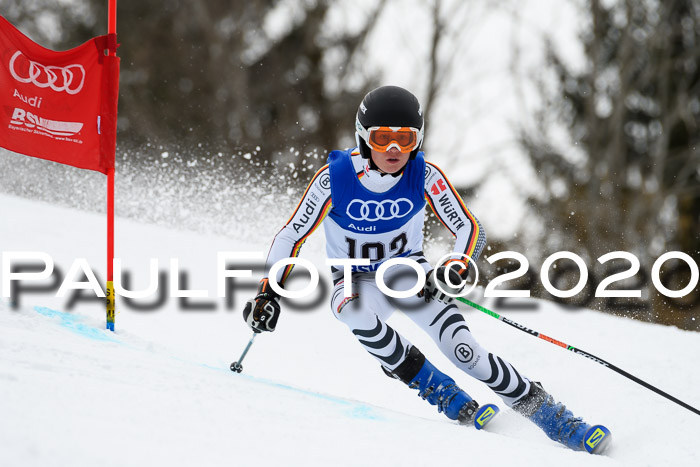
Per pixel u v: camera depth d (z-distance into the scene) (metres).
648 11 65.38
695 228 62.91
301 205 12.70
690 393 16.70
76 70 15.01
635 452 12.70
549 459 9.47
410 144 11.97
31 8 69.50
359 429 9.56
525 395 12.10
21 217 26.98
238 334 18.67
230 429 8.50
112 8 15.10
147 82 70.19
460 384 17.27
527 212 65.44
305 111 71.44
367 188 12.55
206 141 69.31
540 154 66.25
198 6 69.88
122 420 8.00
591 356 12.28
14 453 6.59
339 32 71.62
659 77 65.00
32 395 8.15
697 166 63.94
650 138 65.75
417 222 13.23
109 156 15.09
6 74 14.64
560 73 67.81
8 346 10.30
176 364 11.58
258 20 71.06
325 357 18.00
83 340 11.89
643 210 62.53
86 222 28.55
